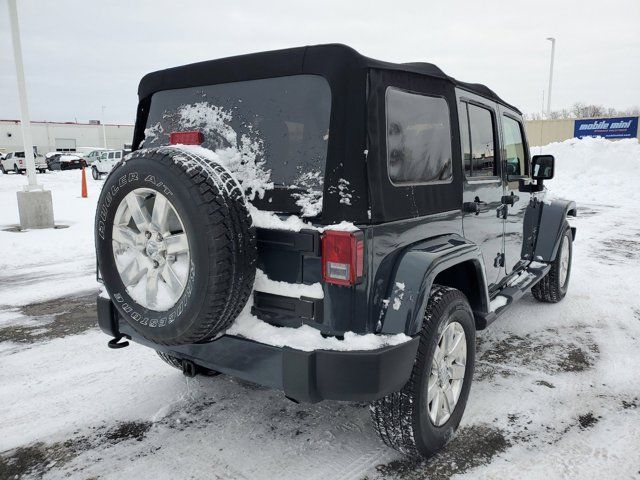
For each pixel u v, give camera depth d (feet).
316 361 7.70
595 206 45.16
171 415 10.89
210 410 11.08
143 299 8.67
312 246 7.69
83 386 12.28
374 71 7.99
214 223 7.45
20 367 13.37
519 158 15.75
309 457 9.32
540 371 12.92
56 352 14.37
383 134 8.09
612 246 28.25
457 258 9.29
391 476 8.77
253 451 9.54
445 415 9.53
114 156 92.73
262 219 8.25
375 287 7.98
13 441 9.98
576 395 11.63
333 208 7.75
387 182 8.18
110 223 8.86
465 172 11.28
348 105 7.76
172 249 8.02
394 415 8.53
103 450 9.68
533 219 16.61
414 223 8.95
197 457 9.38
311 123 8.19
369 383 7.56
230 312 7.90
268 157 8.55
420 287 8.13
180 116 9.98
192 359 9.04
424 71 9.37
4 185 76.54
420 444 8.80
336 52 7.85
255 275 8.15
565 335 15.46
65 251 28.60
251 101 8.86
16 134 206.59
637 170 61.41
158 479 8.78
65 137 217.97
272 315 8.34
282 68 8.38
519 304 18.57
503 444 9.69
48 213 35.42
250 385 12.26
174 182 7.63
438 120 9.78
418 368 8.45
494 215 12.90
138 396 11.75
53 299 19.58
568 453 9.37
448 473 8.84
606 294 19.54
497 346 14.62
